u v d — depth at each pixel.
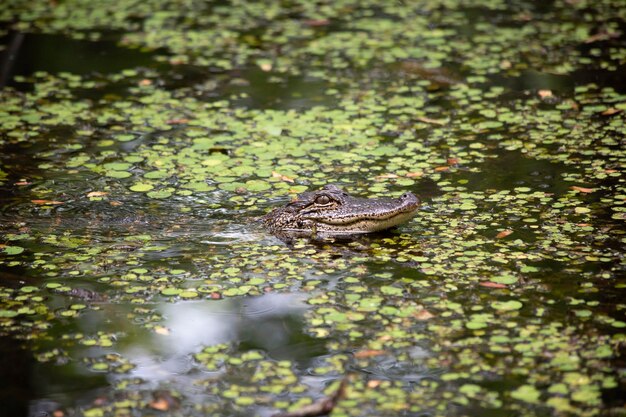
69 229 11.42
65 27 20.33
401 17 20.66
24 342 8.69
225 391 7.86
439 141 14.10
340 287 9.73
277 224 11.48
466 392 7.69
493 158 13.34
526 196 11.98
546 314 8.94
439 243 10.75
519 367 8.02
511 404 7.51
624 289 9.39
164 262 10.49
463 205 11.80
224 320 9.08
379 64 17.78
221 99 16.22
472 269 9.99
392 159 13.45
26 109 15.72
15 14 21.23
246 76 17.42
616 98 15.49
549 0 21.61
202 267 10.34
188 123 15.06
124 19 20.97
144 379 8.08
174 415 7.52
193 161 13.54
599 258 10.11
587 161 13.05
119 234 11.28
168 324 9.02
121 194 12.51
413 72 17.25
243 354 8.45
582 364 8.02
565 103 15.41
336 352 8.42
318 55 18.48
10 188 12.70
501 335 8.57
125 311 9.28
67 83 17.06
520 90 16.20
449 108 15.50
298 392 7.82
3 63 18.08
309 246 10.98
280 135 14.47
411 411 7.47
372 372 8.07
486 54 18.06
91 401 7.75
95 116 15.43
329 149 13.91
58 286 9.82
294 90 16.64
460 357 8.23
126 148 14.09
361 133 14.51
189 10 21.59
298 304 9.36
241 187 12.65
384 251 10.70
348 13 21.11
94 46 19.14
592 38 18.64
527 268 9.90
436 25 19.98
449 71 17.16
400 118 15.12
